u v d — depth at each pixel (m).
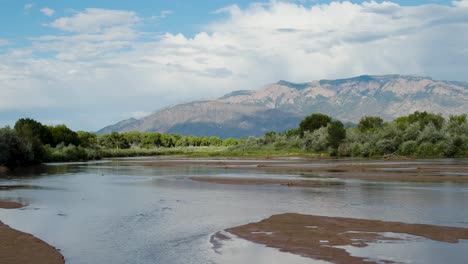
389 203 29.14
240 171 63.34
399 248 17.23
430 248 17.20
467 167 66.31
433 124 122.38
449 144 107.94
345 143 123.75
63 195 35.53
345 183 42.97
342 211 25.95
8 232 20.50
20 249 17.50
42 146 102.44
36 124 123.62
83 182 47.78
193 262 15.97
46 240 19.39
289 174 55.56
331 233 19.84
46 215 25.69
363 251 16.86
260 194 34.69
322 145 134.50
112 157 153.88
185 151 188.88
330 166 72.94
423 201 29.98
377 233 19.75
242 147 167.88
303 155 129.88
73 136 138.75
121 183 46.06
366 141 122.94
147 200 31.84
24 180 50.91
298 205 28.59
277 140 165.62
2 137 80.12
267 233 20.02
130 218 24.48
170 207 28.36
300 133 165.00
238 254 16.83
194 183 44.59
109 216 25.19
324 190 37.06
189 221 23.44
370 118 147.62
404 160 94.19
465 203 28.92
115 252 17.39
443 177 48.50
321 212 25.67
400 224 21.61
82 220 24.00
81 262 16.09
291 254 16.66
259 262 15.74
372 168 65.94
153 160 117.19
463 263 15.30
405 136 116.44
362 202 29.70
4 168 77.00
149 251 17.48
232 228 21.25
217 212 26.17
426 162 83.31
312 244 17.98
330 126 128.38
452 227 20.88
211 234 20.20
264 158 118.94
